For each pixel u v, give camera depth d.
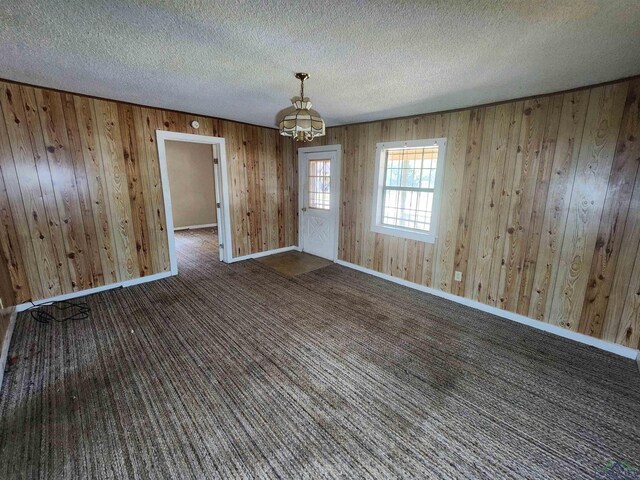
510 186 2.91
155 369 2.22
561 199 2.63
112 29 1.62
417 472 1.48
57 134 2.99
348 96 2.83
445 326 2.92
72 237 3.24
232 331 2.76
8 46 1.84
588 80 2.27
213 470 1.48
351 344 2.58
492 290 3.18
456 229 3.37
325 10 1.41
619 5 1.32
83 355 2.37
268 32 1.64
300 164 5.15
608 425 1.78
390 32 1.62
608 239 2.43
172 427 1.72
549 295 2.80
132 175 3.56
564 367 2.31
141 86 2.69
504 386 2.10
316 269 4.53
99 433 1.68
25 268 3.00
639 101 2.18
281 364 2.30
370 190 4.16
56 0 1.34
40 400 1.90
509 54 1.86
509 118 2.84
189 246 5.86
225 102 3.24
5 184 2.79
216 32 1.64
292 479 1.45
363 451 1.59
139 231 3.72
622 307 2.43
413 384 2.10
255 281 4.02
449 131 3.27
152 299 3.40
